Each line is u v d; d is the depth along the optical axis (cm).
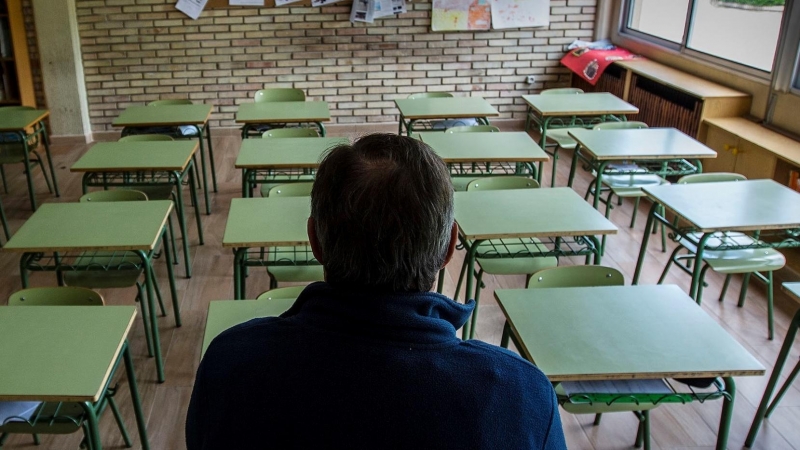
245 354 80
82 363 203
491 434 77
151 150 405
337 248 81
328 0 666
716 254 342
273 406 77
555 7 693
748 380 318
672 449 273
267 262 296
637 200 474
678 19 597
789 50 452
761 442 279
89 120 680
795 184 417
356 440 76
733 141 466
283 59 684
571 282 268
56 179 562
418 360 78
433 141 422
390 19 679
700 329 220
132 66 671
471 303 91
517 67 711
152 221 307
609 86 647
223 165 604
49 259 421
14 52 613
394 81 702
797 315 260
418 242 81
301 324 81
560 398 212
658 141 425
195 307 374
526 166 436
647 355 206
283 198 330
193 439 83
